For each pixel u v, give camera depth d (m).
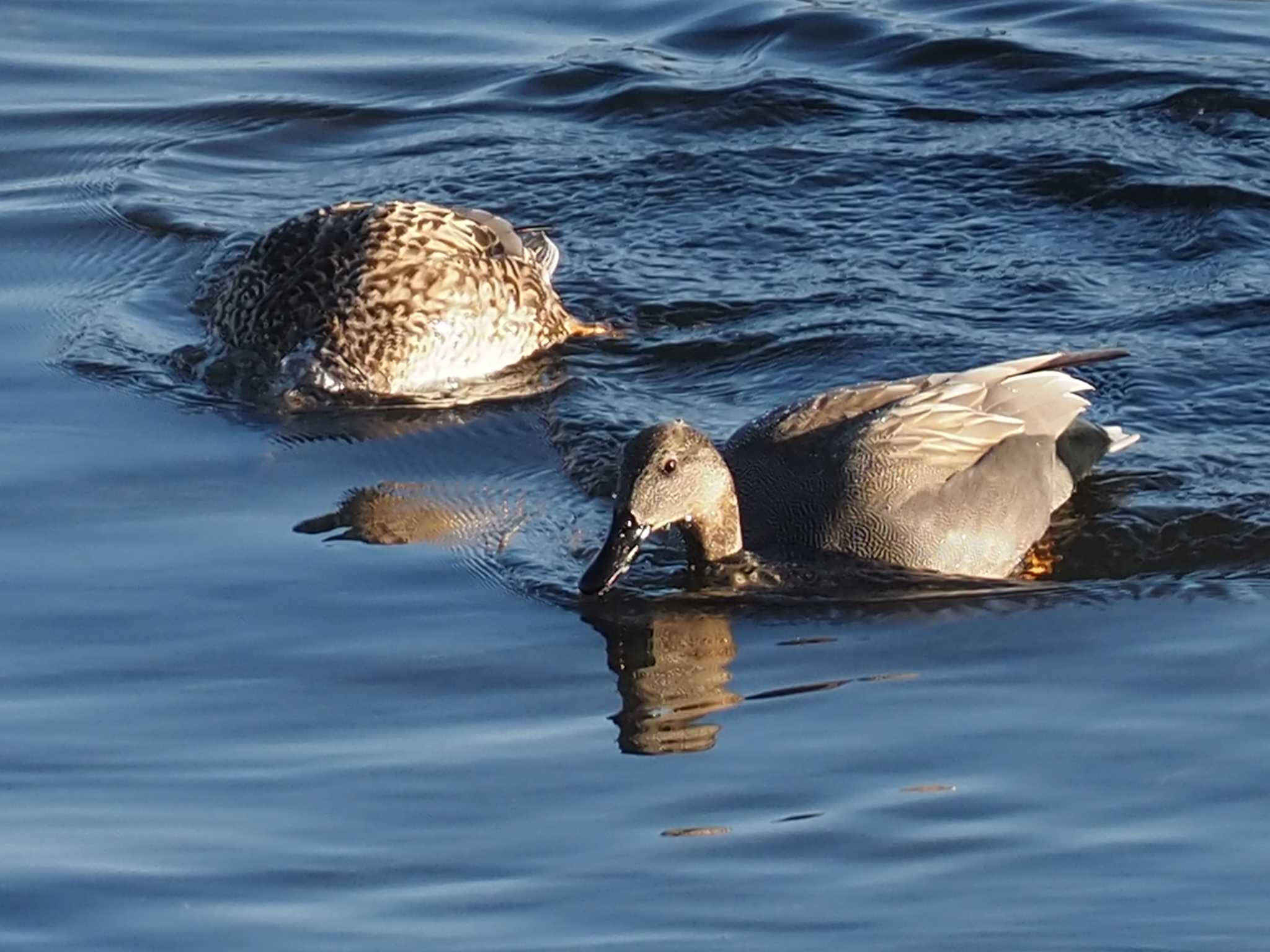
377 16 23.38
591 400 16.09
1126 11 22.52
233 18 23.30
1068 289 17.44
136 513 14.16
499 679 12.05
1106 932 9.45
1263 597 12.90
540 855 10.20
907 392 14.48
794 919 9.61
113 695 11.80
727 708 11.69
